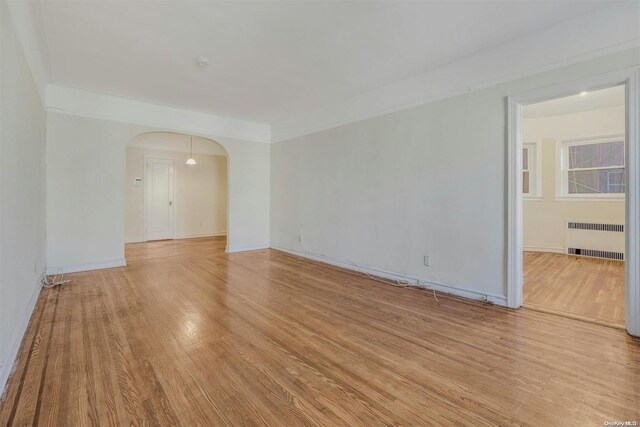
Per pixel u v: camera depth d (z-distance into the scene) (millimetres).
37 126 3188
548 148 5605
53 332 2361
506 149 2889
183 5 2293
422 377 1804
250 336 2330
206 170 8367
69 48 2955
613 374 1825
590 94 4305
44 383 1716
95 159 4266
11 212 1974
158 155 7531
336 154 4688
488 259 3047
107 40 2803
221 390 1673
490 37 2744
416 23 2525
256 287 3598
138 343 2197
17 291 2148
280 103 4691
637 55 2225
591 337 2305
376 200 4086
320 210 5004
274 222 6137
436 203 3434
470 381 1764
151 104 4715
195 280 3875
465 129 3170
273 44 2885
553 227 5621
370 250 4184
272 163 6168
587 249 5297
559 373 1839
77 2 2240
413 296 3279
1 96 1693
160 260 5074
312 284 3730
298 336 2336
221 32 2676
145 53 3061
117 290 3426
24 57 2357
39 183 3359
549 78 2613
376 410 1523
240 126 5781
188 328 2459
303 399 1604
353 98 4367
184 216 7996
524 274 4133
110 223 4434
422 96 3535
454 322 2600
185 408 1526
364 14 2400
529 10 2342
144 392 1646
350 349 2139
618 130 4941
